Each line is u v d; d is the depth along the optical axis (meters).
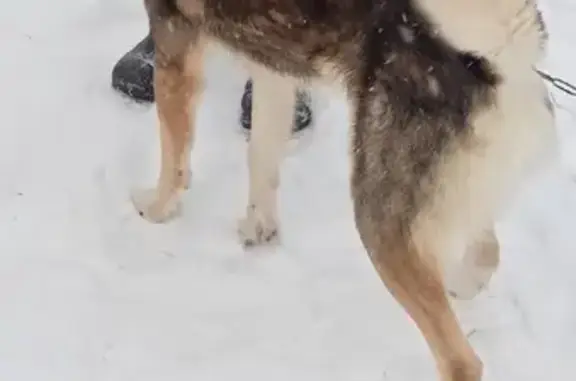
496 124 2.15
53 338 2.43
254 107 2.50
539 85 2.18
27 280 2.52
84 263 2.55
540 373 2.40
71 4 3.07
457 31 2.10
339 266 2.56
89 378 2.38
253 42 2.33
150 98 2.84
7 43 2.97
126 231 2.61
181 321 2.47
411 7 2.12
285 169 2.73
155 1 2.42
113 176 2.70
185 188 2.62
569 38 3.04
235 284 2.53
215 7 2.33
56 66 2.93
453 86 2.12
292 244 2.60
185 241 2.60
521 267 2.56
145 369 2.40
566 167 2.74
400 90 2.15
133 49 2.87
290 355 2.43
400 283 2.24
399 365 2.41
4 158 2.73
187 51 2.46
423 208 2.19
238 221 2.63
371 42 2.17
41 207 2.64
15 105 2.83
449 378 2.26
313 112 2.82
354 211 2.26
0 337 2.43
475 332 2.46
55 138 2.77
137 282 2.53
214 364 2.41
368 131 2.20
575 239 2.61
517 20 2.10
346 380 2.39
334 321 2.48
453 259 2.36
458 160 2.16
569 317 2.48
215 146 2.78
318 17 2.21
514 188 2.24
